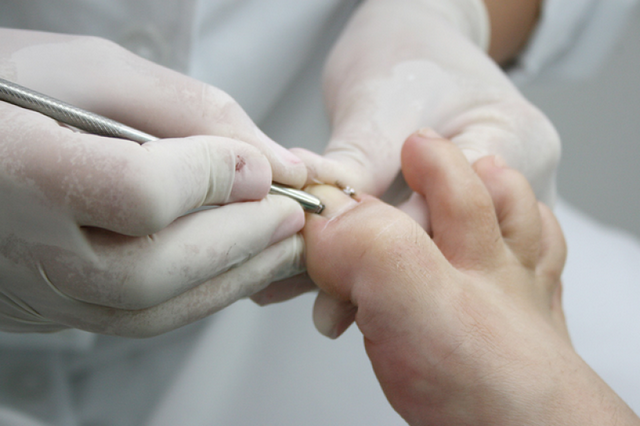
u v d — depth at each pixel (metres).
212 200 0.36
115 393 0.48
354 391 0.46
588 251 0.53
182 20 0.42
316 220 0.38
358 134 0.42
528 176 0.43
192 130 0.38
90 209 0.33
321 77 0.50
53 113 0.35
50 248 0.34
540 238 0.39
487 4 0.56
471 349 0.35
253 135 0.38
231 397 0.47
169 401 0.48
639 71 0.79
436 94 0.44
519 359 0.35
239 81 0.46
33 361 0.47
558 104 0.85
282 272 0.39
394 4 0.50
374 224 0.36
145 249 0.35
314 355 0.47
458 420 0.35
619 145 0.84
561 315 0.40
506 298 0.37
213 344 0.49
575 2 0.56
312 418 0.46
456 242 0.38
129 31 0.43
